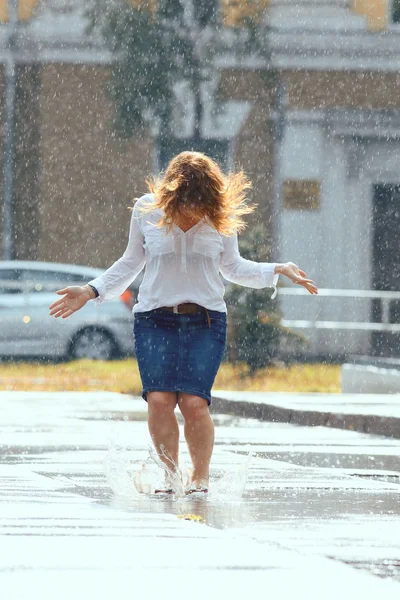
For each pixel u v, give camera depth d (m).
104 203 53.66
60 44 53.69
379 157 51.69
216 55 52.38
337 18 52.19
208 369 12.48
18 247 53.56
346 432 21.77
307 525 10.33
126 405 27.81
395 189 51.72
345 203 51.56
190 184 12.40
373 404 25.78
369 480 14.20
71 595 7.27
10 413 25.22
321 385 35.47
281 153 51.91
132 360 42.03
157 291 12.45
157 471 12.65
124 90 52.75
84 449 17.61
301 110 51.97
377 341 47.31
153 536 9.45
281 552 8.77
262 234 36.66
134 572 7.97
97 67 53.66
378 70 51.94
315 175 51.78
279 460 16.59
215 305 12.55
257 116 52.25
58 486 13.00
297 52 52.06
